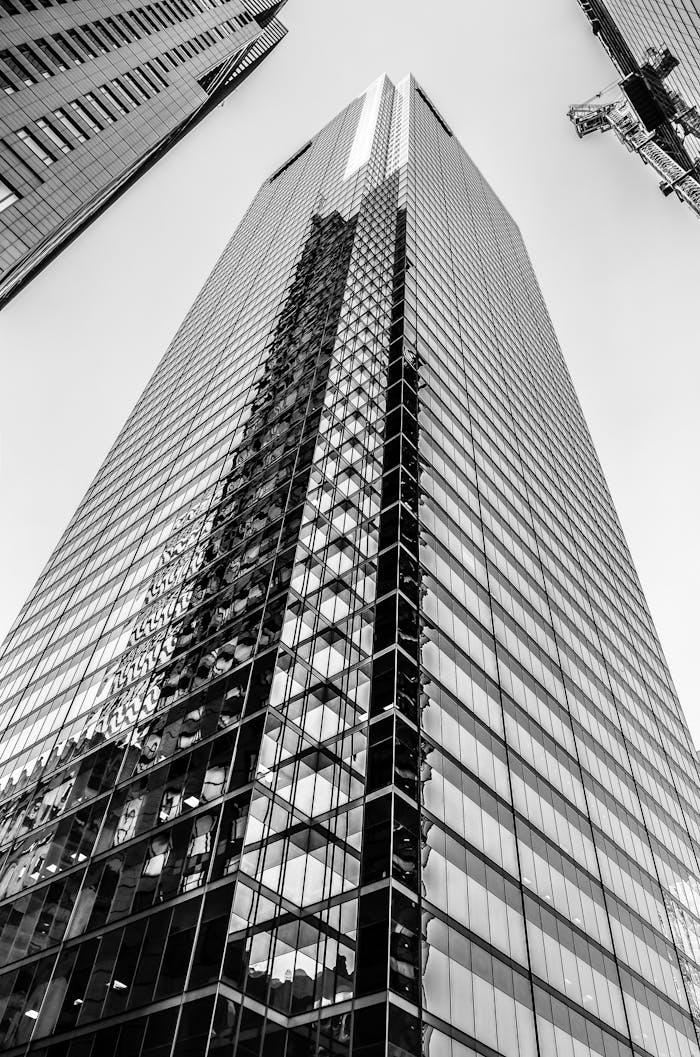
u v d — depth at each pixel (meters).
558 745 47.47
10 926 35.16
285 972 25.47
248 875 26.81
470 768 36.47
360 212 81.06
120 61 69.19
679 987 43.38
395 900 26.86
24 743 51.53
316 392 52.34
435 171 104.19
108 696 47.00
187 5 85.31
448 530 49.06
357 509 44.97
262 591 39.88
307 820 29.98
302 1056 23.89
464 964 28.27
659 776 61.78
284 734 31.89
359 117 125.12
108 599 59.72
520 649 49.94
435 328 68.19
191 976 24.86
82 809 38.81
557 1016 31.70
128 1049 24.59
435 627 40.81
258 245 109.75
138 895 30.25
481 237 109.56
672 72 98.50
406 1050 23.48
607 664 65.50
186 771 33.88
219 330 91.62
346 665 36.56
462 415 62.78
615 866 45.25
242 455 57.12
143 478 74.62
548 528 69.88
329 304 63.59
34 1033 28.59
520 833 37.34
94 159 60.78
